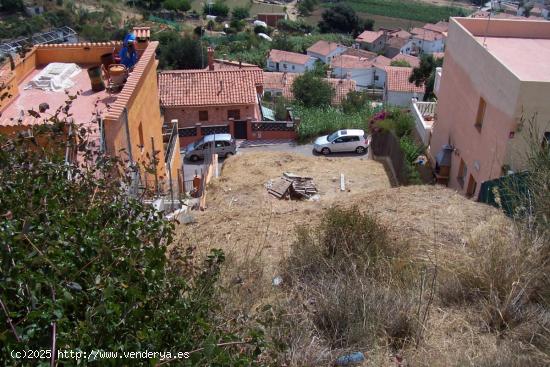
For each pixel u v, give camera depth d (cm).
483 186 1022
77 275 298
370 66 6262
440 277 558
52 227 313
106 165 484
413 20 10488
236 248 735
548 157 646
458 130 1695
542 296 504
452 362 431
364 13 10944
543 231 564
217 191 1584
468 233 714
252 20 9538
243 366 333
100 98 1100
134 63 1259
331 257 612
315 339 462
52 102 1075
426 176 1872
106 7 7819
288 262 636
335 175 1881
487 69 1429
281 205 1091
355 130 2717
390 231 722
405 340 462
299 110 3447
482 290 525
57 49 1327
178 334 333
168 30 6875
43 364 245
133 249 340
